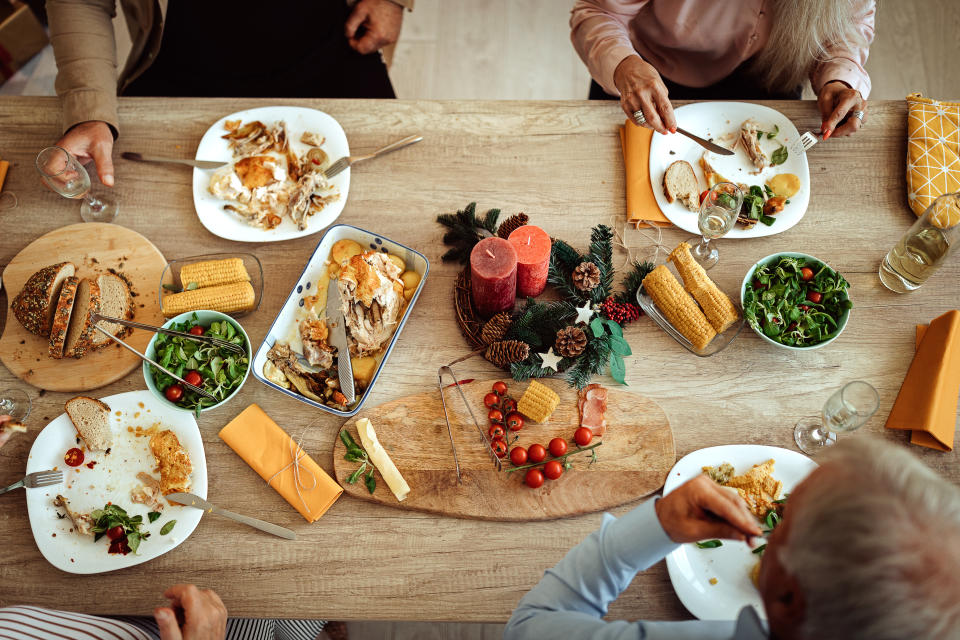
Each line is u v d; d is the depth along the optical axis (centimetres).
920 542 53
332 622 187
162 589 115
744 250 140
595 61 165
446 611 113
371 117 154
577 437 121
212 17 201
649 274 130
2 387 130
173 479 119
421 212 145
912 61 284
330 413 127
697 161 148
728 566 111
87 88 149
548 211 145
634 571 92
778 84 182
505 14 304
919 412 121
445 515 119
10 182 149
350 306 126
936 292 134
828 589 56
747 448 120
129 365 130
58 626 106
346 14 207
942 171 141
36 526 117
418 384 130
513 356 120
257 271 139
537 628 90
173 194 148
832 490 59
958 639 53
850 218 143
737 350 130
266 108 152
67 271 134
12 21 275
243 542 118
